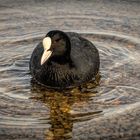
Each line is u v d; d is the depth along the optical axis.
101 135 10.39
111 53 14.05
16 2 17.70
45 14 16.77
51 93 12.23
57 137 10.34
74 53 12.88
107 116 11.08
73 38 13.40
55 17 16.55
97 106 11.52
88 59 12.95
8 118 11.00
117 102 11.68
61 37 12.32
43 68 12.59
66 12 16.89
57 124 10.80
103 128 10.62
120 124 10.76
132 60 13.60
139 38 14.96
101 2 17.67
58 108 11.47
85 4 17.52
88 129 10.60
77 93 12.20
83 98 11.91
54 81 12.52
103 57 13.84
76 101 11.79
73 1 17.81
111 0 17.84
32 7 17.31
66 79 12.54
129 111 11.25
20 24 16.03
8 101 11.72
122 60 13.64
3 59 13.77
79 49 13.06
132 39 14.88
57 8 17.22
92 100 11.80
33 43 14.75
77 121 10.91
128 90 12.19
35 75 12.76
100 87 12.41
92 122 10.86
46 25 15.99
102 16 16.55
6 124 10.75
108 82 12.61
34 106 11.53
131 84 12.45
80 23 16.12
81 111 11.31
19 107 11.47
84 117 11.06
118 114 11.13
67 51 12.48
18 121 10.89
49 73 12.54
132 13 16.75
